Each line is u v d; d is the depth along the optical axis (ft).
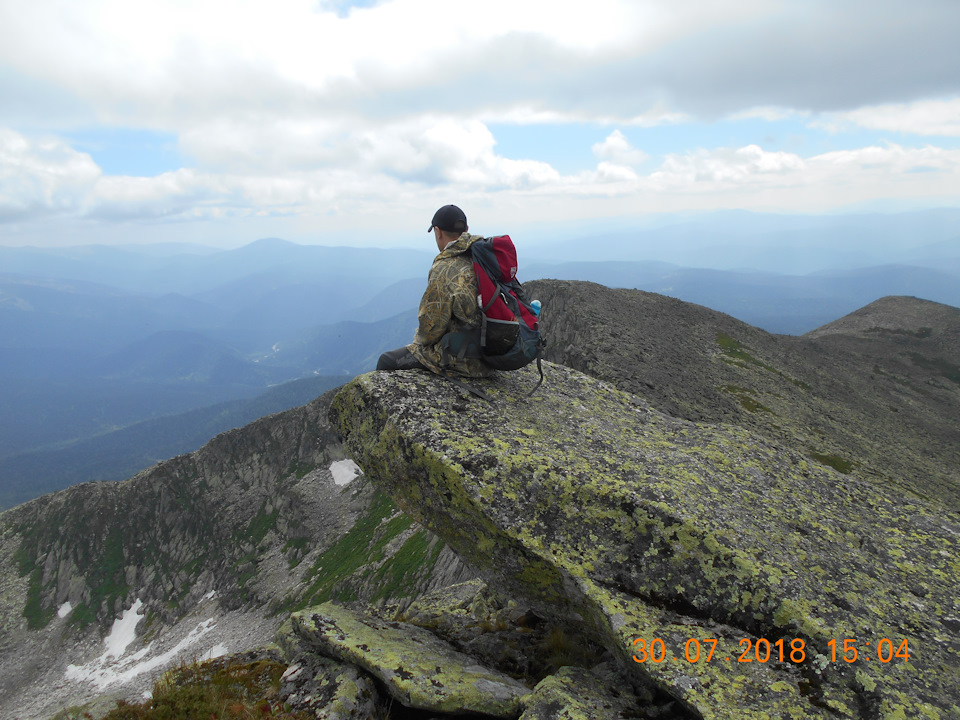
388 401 22.93
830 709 15.62
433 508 22.76
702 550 19.25
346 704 20.02
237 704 19.45
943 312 576.20
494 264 21.40
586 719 16.99
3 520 428.56
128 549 401.08
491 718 19.99
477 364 25.63
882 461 253.24
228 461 429.38
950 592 19.47
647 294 408.26
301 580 319.88
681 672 16.70
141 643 334.85
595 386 29.91
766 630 17.93
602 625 19.89
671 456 24.49
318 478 404.77
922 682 15.92
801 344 445.37
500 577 22.71
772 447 27.50
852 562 20.48
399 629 25.98
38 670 327.88
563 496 20.92
